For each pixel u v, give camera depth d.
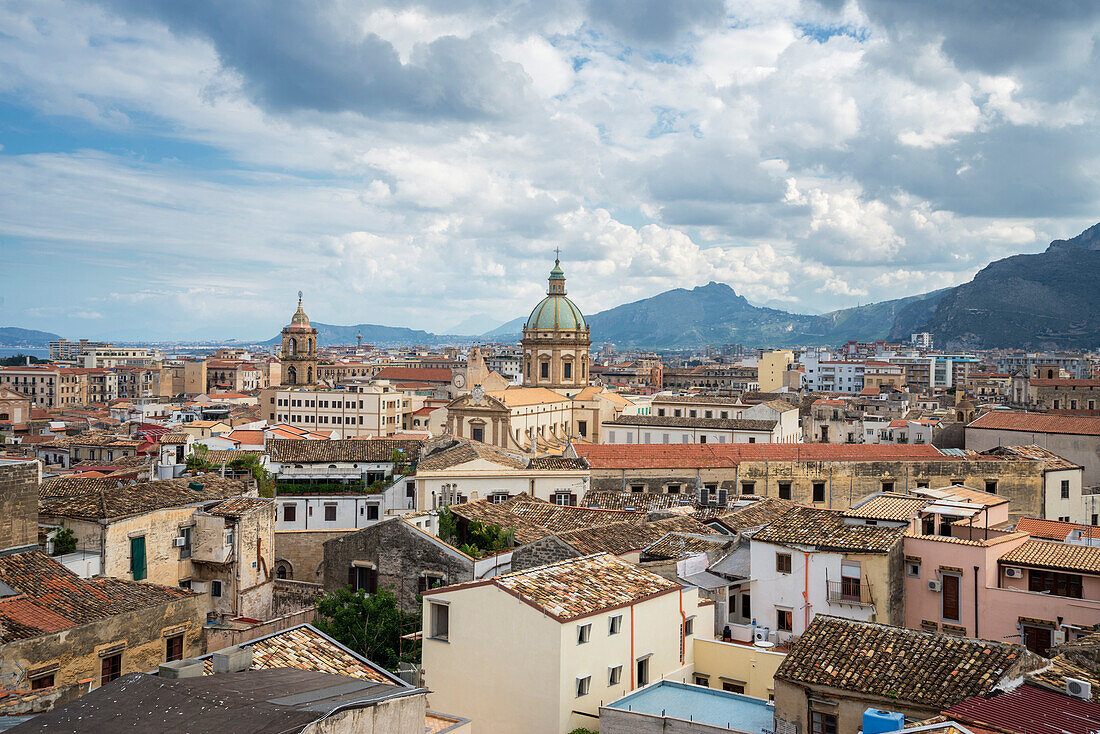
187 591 55.84
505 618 46.09
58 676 46.78
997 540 56.09
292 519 103.06
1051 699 34.56
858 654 41.19
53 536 62.25
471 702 46.78
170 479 81.88
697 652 51.88
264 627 65.44
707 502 95.94
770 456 107.88
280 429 167.50
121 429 185.25
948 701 37.06
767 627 57.62
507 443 170.50
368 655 59.09
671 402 187.25
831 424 171.38
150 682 27.28
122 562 65.56
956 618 55.12
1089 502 106.12
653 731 40.50
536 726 44.59
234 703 25.77
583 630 45.62
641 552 65.56
